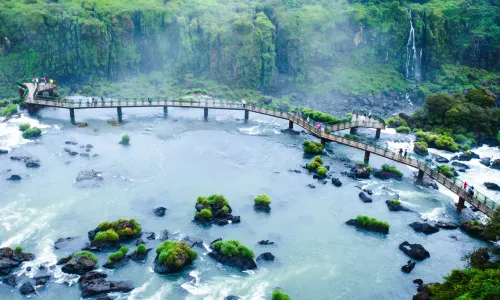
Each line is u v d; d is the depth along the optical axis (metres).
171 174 82.69
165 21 194.25
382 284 55.19
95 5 192.75
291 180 82.44
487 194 79.31
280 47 199.12
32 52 182.25
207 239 62.72
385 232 65.81
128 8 194.38
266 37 189.62
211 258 58.47
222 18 197.00
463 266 58.66
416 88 195.38
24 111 111.69
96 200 71.81
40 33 181.38
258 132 108.50
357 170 84.94
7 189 73.56
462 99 121.00
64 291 51.22
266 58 187.88
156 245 60.44
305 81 193.88
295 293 53.09
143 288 52.44
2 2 184.38
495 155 102.88
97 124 106.69
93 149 91.25
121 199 72.62
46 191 73.62
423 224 67.19
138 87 187.50
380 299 52.62
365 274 57.00
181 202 72.69
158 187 77.38
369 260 59.88
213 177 82.44
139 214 68.50
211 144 98.88
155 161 87.94
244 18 190.25
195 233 64.12
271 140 103.19
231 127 111.25
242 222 67.62
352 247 62.66
